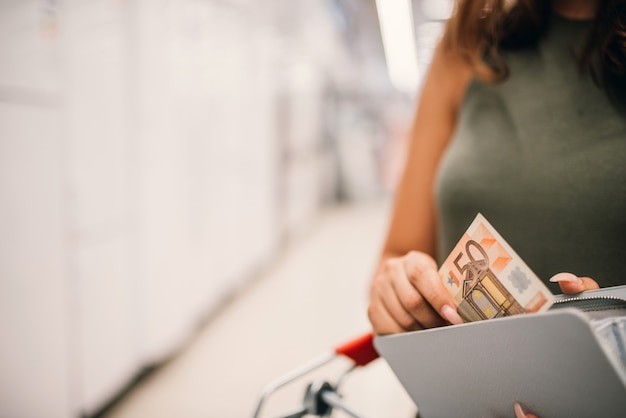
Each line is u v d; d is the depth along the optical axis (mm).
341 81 12203
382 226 8977
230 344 3686
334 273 5746
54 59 2215
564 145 713
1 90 1943
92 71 2502
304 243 7480
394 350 635
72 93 2350
